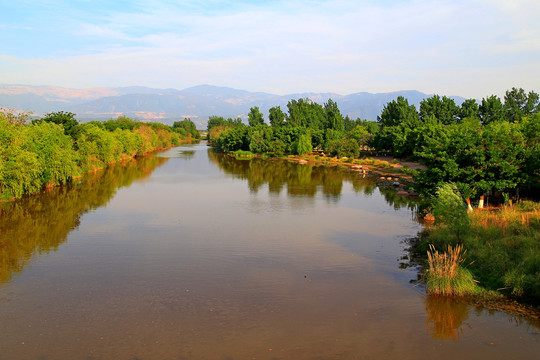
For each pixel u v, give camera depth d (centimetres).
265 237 2822
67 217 3441
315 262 2269
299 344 1379
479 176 3120
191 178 6256
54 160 4788
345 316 1589
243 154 12019
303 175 6712
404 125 9175
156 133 15162
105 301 1745
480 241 2219
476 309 1616
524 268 1808
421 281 1944
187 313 1625
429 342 1384
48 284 1944
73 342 1391
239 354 1314
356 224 3203
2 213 3538
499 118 8712
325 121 13325
